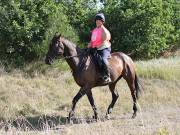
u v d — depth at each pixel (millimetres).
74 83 16781
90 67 12359
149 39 25141
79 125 11469
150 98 15602
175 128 9555
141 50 25312
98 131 9977
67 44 12281
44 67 18203
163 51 27828
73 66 12336
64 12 24578
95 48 12484
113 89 13391
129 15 25016
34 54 18922
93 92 15602
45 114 12453
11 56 18906
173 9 28953
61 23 19953
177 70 19500
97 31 12477
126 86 16938
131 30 25250
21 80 16250
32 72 17797
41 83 16266
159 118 12750
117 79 13328
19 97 14461
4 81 15898
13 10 18453
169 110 14281
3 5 18641
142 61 23109
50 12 19172
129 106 14641
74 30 23594
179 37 28953
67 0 26141
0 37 18438
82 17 26438
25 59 19031
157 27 25344
